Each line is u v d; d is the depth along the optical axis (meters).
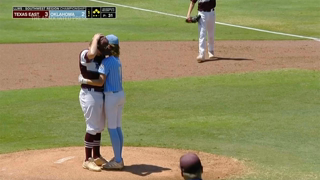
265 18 102.88
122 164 31.48
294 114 45.41
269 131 41.06
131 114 45.88
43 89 54.59
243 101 49.41
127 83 56.22
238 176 30.84
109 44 30.75
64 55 70.19
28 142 38.69
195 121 43.75
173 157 34.56
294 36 84.75
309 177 30.95
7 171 31.11
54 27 91.81
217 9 113.00
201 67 63.09
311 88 53.56
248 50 72.94
